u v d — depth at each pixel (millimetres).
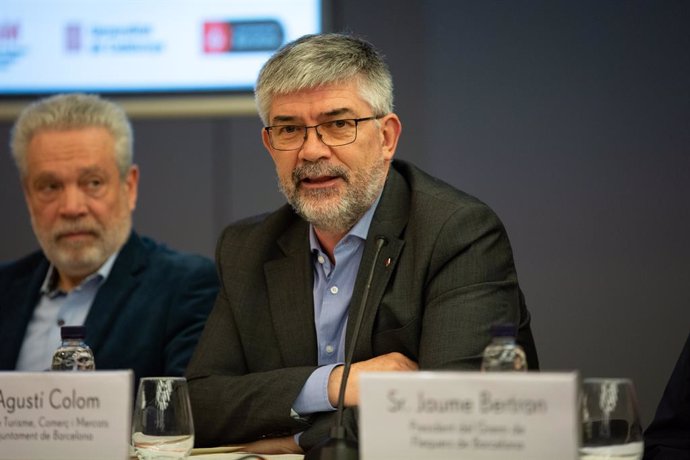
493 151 11367
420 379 4004
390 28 11594
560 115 11242
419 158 11516
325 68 6359
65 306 8797
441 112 11484
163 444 4879
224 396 6289
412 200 6707
